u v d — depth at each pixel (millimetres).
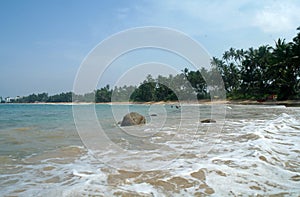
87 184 3742
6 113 23734
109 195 3311
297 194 3312
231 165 4641
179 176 4055
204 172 4238
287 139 7199
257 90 51688
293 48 40750
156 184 3729
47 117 18094
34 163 5062
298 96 41688
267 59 50094
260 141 6738
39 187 3660
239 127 10234
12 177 4156
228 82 57688
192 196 3277
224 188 3547
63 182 3875
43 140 7867
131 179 3959
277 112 19875
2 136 8742
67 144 7164
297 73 42469
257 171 4277
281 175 4082
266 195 3283
